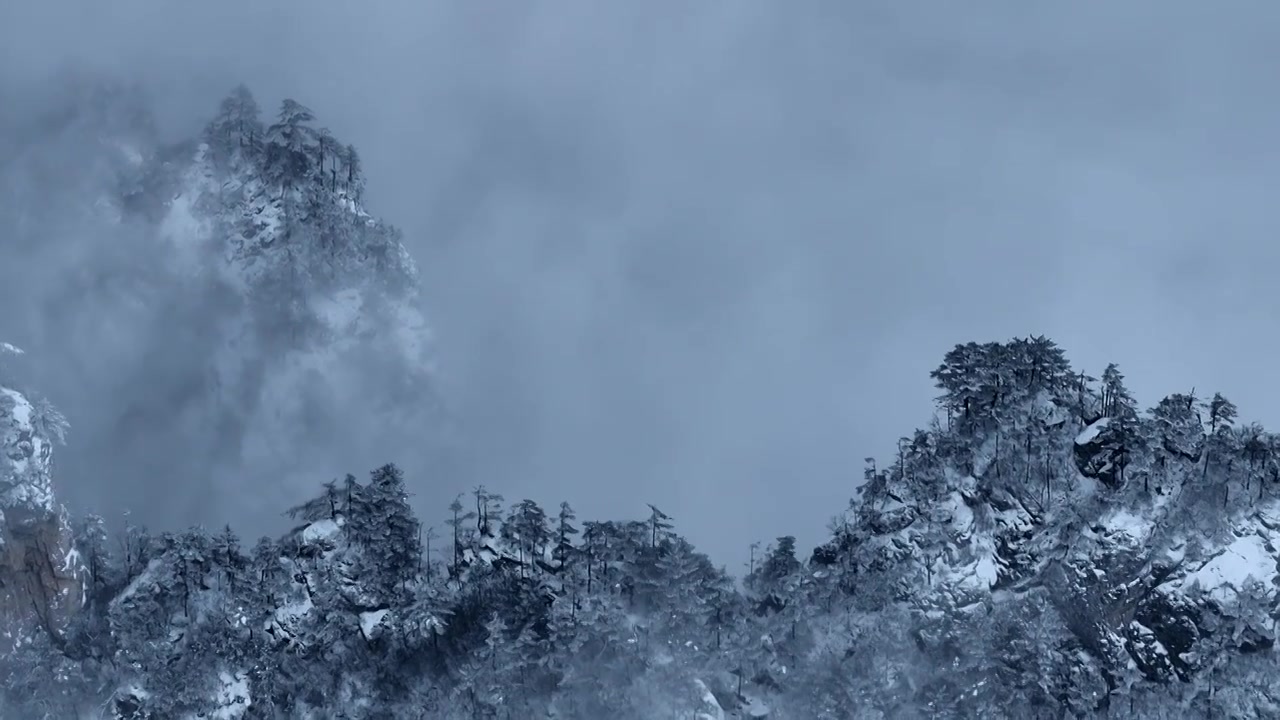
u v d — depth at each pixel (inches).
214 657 6530.5
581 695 6314.0
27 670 6318.9
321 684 6545.3
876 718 6220.5
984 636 6422.2
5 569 6432.1
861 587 6747.1
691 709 6264.8
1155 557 6638.8
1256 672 6343.5
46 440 6811.0
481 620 6707.7
